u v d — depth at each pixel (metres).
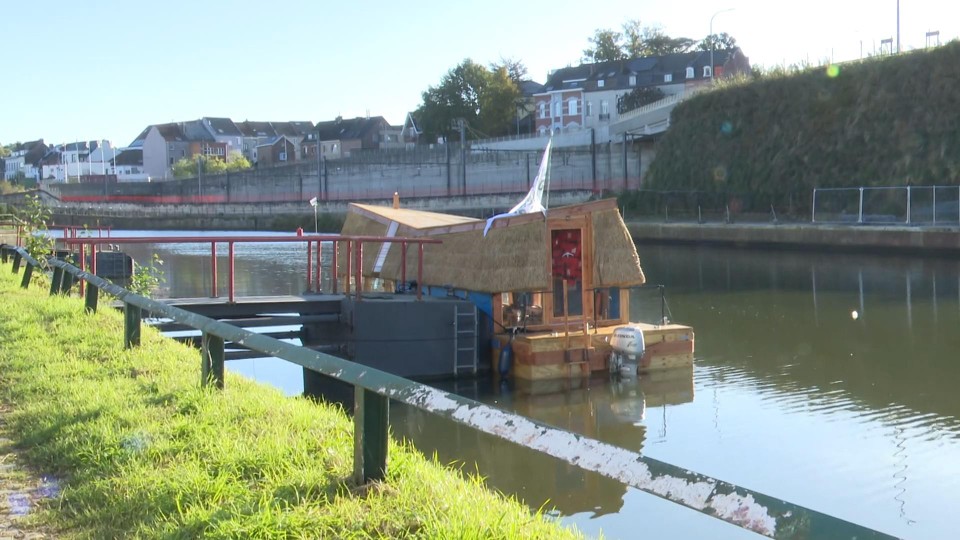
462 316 15.50
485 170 77.75
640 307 24.20
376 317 15.17
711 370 15.83
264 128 160.00
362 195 87.81
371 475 5.04
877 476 9.68
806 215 49.34
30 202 34.38
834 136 49.09
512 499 6.30
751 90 55.62
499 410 4.11
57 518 4.92
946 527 8.14
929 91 44.84
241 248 54.59
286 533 4.40
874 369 15.68
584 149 72.31
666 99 64.50
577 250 16.11
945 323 20.70
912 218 41.22
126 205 95.06
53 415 6.80
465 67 100.69
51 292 14.88
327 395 14.09
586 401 13.66
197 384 7.54
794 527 2.84
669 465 3.33
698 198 55.62
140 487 5.15
